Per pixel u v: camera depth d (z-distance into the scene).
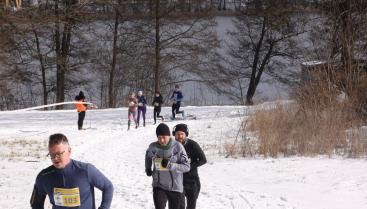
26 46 42.31
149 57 47.72
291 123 19.09
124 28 46.53
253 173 14.27
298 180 13.03
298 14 45.22
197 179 8.75
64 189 5.40
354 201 10.84
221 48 53.03
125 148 20.69
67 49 43.25
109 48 46.59
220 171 14.84
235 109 35.66
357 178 12.84
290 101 21.92
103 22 45.53
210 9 47.38
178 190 7.91
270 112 20.19
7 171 15.58
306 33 47.50
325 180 12.84
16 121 29.22
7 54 39.25
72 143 21.62
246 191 12.12
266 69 51.66
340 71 20.77
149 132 25.70
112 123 29.12
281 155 17.00
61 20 38.12
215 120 29.27
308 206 10.59
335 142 17.17
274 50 51.19
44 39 43.34
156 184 7.94
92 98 48.25
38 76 44.75
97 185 5.52
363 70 21.05
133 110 26.81
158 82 46.41
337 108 18.78
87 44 44.72
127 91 49.38
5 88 41.12
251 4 49.56
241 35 52.09
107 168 16.03
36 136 23.83
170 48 47.72
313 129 17.92
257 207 10.56
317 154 16.59
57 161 5.34
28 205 11.02
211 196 11.61
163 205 7.83
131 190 12.35
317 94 19.83
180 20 46.38
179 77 51.38
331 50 22.41
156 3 45.09
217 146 19.80
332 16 24.81
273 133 18.02
